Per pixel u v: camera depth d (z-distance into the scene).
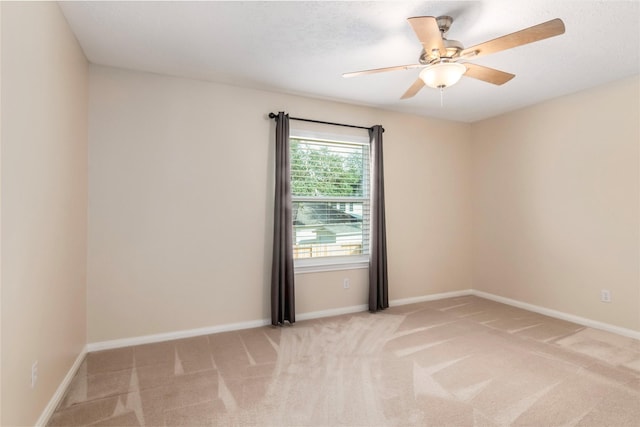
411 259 4.19
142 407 1.92
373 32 2.29
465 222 4.56
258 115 3.34
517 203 4.00
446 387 2.14
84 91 2.59
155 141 2.93
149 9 2.01
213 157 3.14
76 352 2.39
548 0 1.92
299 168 3.59
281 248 3.27
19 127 1.48
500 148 4.20
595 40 2.38
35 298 1.66
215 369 2.39
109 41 2.39
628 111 3.01
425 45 1.91
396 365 2.45
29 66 1.58
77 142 2.40
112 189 2.78
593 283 3.27
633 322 2.99
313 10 2.03
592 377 2.26
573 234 3.43
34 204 1.65
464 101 3.70
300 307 3.54
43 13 1.75
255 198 3.32
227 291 3.19
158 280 2.93
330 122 3.66
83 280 2.58
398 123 4.11
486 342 2.88
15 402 1.46
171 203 2.98
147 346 2.80
